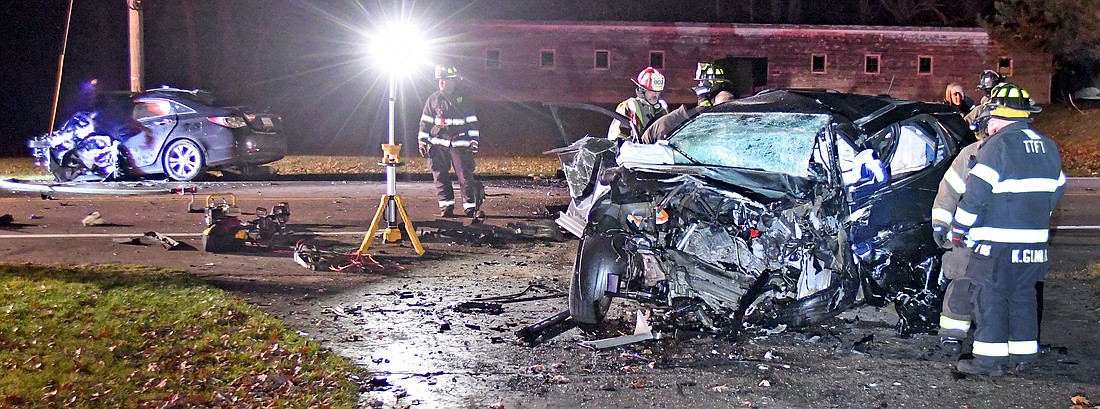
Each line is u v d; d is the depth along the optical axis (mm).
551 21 31453
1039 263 5379
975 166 5297
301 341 5992
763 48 32094
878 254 6320
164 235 10234
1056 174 5344
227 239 9438
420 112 31219
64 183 15734
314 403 4828
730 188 6102
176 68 34562
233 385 5055
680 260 6281
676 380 5418
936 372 5590
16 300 6758
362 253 8891
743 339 6250
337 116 31766
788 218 6141
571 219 6930
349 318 6797
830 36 32219
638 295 6316
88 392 4863
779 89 7770
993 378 5457
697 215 6352
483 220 11703
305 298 7414
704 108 7797
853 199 6391
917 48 32500
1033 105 5352
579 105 8070
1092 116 28781
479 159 22391
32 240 10000
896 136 6977
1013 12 27125
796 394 5180
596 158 6742
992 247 5336
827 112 7004
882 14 37656
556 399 5078
